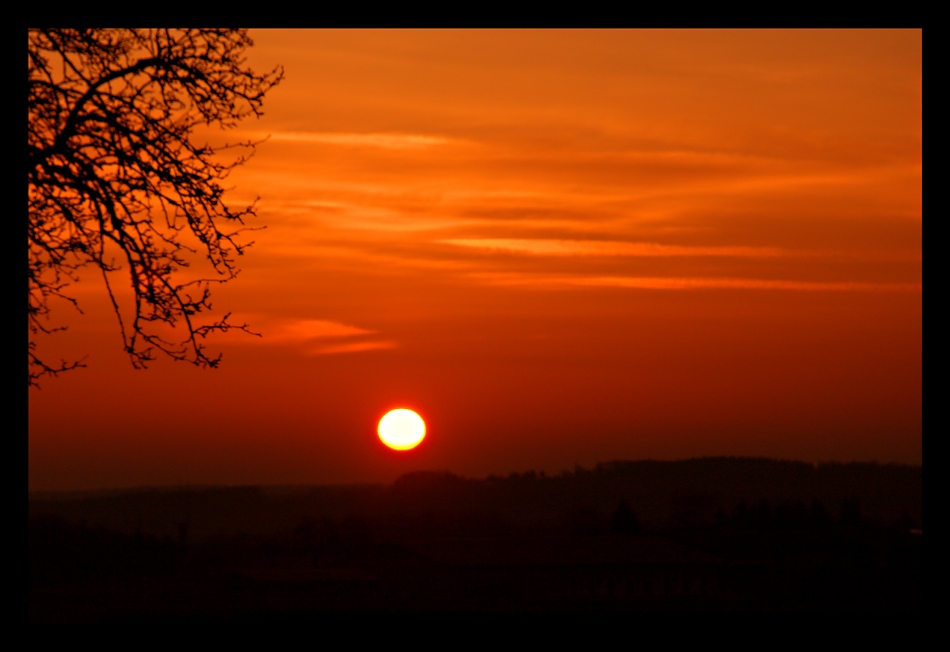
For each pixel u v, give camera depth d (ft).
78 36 103.76
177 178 104.06
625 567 324.80
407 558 365.81
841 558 358.43
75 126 103.91
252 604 231.91
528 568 326.03
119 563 362.94
